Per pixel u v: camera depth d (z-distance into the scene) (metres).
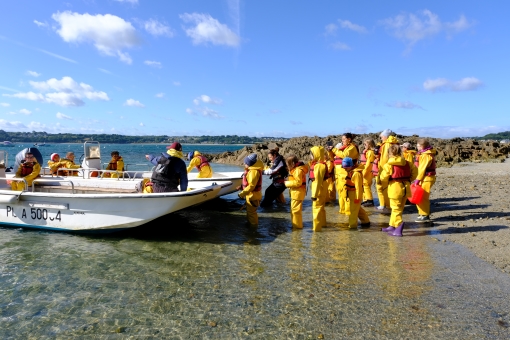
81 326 3.57
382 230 6.92
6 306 3.97
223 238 6.53
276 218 8.25
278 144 36.62
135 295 4.23
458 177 16.08
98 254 5.64
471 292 4.20
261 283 4.52
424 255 5.48
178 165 6.56
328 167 7.04
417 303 3.95
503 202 9.43
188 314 3.79
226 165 30.88
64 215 6.68
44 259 5.41
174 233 6.86
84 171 9.83
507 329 3.42
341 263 5.18
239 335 3.40
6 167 9.44
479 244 5.93
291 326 3.54
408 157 7.84
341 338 3.33
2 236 6.59
